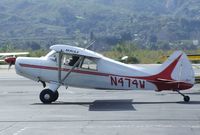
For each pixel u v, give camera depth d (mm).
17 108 42000
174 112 38031
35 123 33844
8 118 36188
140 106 42281
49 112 39125
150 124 32688
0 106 43625
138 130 30594
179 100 46469
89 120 34688
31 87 63281
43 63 46281
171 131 30172
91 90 57969
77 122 33938
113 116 36375
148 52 149125
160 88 45000
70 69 45750
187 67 44562
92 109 40625
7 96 52656
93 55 45156
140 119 34781
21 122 34344
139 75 44906
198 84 64188
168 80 44562
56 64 45969
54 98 45750
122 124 32812
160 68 44844
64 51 45062
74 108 41438
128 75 45000
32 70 46344
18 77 80875
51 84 45938
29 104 44938
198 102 44719
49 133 30172
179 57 44594
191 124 32500
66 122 34000
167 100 46594
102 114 37531
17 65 46562
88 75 45594
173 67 44688
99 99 48469
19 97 51469
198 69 85875
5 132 30703
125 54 147375
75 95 52562
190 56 59062
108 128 31406
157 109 40000
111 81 45250
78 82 45875
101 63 45406
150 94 52719
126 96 50969
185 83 44500
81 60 45625
